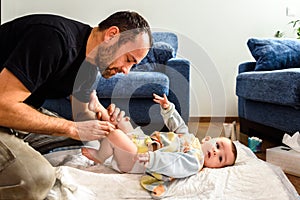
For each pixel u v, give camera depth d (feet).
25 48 3.52
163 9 11.28
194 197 4.06
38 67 3.56
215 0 11.41
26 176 3.49
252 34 11.68
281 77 6.84
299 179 5.53
